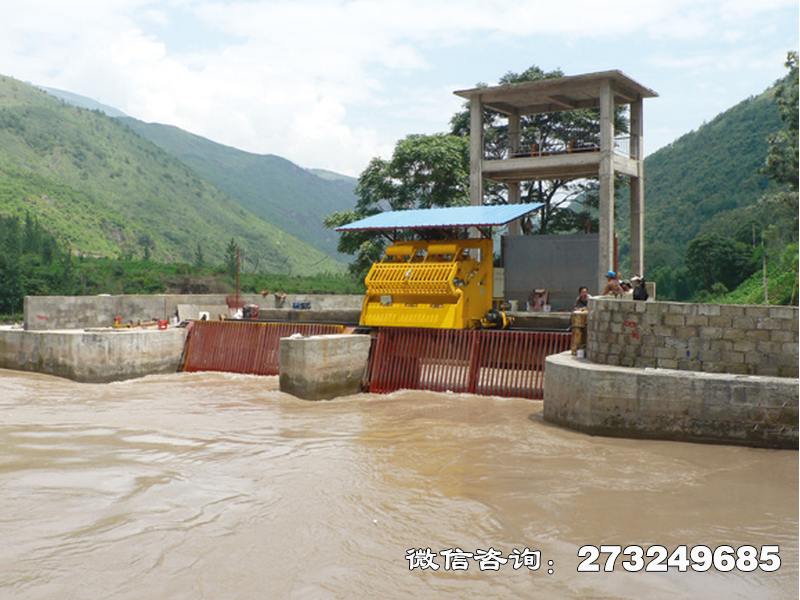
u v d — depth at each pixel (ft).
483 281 80.89
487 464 46.93
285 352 74.33
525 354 72.49
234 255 309.42
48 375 88.63
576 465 46.57
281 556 31.68
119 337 85.51
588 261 95.40
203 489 41.32
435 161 129.18
